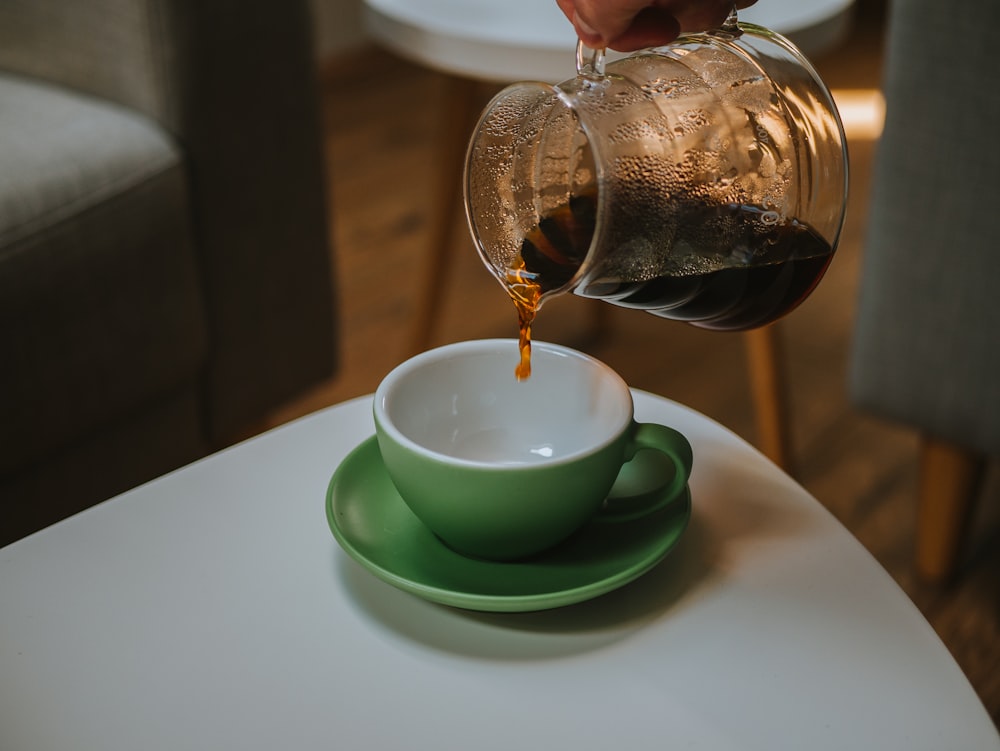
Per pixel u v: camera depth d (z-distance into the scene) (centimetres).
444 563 59
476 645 56
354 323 149
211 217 103
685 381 137
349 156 200
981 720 53
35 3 102
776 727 52
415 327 133
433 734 52
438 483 56
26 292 88
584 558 59
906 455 124
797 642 56
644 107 56
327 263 117
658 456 65
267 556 60
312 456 66
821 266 60
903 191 91
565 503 57
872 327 96
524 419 65
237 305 108
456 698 53
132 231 95
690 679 54
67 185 91
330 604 57
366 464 64
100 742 51
